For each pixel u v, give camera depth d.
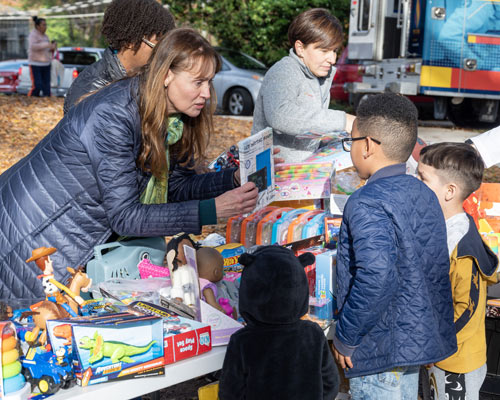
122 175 2.29
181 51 2.20
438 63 10.28
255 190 2.39
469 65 10.26
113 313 2.00
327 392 2.05
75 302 2.08
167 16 2.87
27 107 12.52
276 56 18.34
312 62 3.16
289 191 3.14
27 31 29.17
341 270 2.27
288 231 2.89
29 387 1.73
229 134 10.88
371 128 2.30
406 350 2.17
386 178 2.27
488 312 3.18
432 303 2.25
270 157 2.79
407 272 2.17
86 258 2.43
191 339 2.02
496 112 11.07
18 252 2.39
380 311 2.11
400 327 2.18
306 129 3.11
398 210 2.16
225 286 2.45
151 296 2.31
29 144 9.79
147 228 2.28
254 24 18.23
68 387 1.78
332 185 3.11
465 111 11.77
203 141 2.71
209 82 2.32
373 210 2.15
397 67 11.13
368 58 11.91
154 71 2.22
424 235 2.22
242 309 2.00
